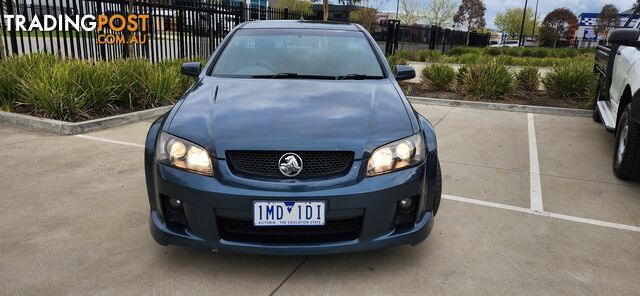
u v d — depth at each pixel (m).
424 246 3.03
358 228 2.49
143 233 3.11
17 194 3.70
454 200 3.85
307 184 2.36
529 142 5.90
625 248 3.09
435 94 9.50
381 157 2.47
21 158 4.59
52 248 2.88
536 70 9.99
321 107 2.82
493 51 24.64
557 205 3.81
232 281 2.58
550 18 46.38
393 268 2.75
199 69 3.76
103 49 8.55
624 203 3.88
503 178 4.45
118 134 5.63
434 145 2.80
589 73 8.92
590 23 50.88
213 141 2.46
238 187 2.36
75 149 4.94
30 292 2.43
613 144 5.88
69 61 6.70
